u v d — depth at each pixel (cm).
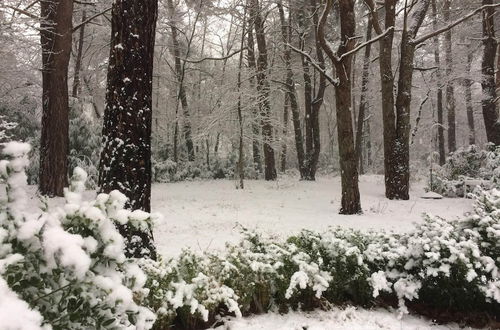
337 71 1134
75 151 1767
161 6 2367
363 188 1819
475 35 2569
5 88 1703
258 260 501
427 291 499
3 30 1180
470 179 1761
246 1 2097
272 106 2497
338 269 517
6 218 227
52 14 1259
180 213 1140
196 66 2831
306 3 2170
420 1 1617
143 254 532
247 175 2517
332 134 4025
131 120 556
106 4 1838
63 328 217
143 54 568
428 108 3631
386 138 1529
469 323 477
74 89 1997
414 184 2211
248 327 440
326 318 476
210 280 451
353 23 1165
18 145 240
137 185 556
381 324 465
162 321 400
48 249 199
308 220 1054
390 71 1535
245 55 2433
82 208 232
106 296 224
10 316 155
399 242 554
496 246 497
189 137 2556
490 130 1867
